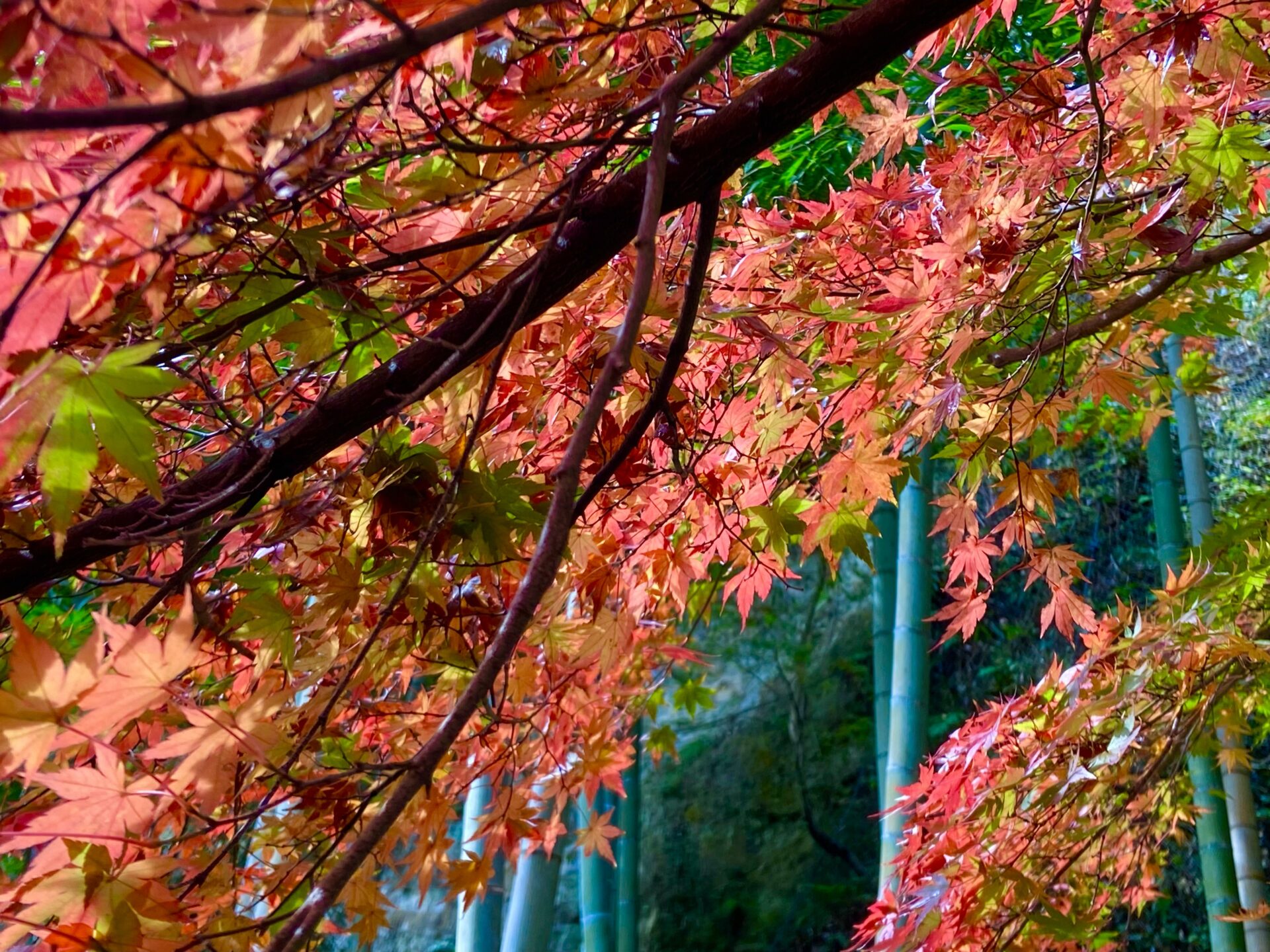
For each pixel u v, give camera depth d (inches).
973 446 69.2
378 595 49.8
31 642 27.4
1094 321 73.3
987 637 250.4
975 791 75.8
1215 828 115.3
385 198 41.9
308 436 40.9
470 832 106.5
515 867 78.1
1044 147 65.1
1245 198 68.0
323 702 49.3
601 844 76.3
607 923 139.2
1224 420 207.3
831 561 70.6
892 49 41.2
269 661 45.2
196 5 25.8
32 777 29.0
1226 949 111.2
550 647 59.1
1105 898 88.4
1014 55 96.5
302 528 46.5
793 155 111.5
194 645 30.4
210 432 48.6
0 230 29.4
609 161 51.3
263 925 30.8
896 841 109.0
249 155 30.2
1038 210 64.2
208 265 39.6
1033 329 86.2
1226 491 200.1
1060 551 70.5
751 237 65.6
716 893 261.6
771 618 295.0
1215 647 75.4
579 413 56.5
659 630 81.7
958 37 62.8
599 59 40.3
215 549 50.6
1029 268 61.6
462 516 44.8
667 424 55.7
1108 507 233.3
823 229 64.8
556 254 41.8
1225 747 102.1
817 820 269.3
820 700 286.4
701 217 43.1
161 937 30.9
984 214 61.1
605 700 74.9
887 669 170.4
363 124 40.7
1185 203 60.2
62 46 27.7
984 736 76.2
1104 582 228.1
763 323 51.7
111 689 28.7
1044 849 78.9
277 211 36.0
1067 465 231.3
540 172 48.4
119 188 28.7
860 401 64.6
